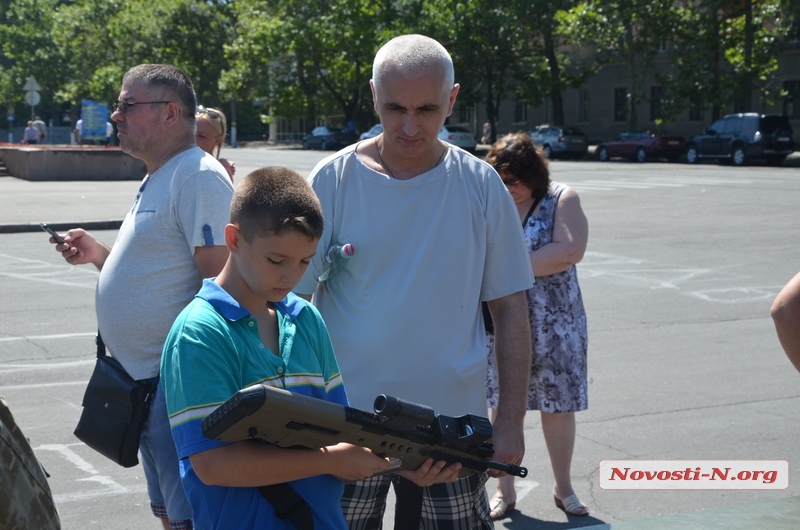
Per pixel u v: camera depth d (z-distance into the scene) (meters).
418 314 2.64
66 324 8.00
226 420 1.68
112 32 56.75
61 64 65.94
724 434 5.14
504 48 39.75
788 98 39.16
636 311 8.59
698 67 35.38
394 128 2.58
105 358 2.98
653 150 33.78
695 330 7.80
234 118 55.19
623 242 13.23
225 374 1.89
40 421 5.35
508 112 50.06
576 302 4.07
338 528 2.05
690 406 5.65
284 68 49.69
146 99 2.97
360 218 2.68
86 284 9.97
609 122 45.91
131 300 2.90
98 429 2.89
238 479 1.82
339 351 2.69
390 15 42.28
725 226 14.78
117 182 24.23
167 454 2.87
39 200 18.55
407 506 2.54
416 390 2.65
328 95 50.34
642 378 6.29
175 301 2.92
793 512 2.00
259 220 1.88
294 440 1.79
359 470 1.91
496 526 4.06
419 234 2.67
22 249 12.76
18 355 6.89
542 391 4.05
